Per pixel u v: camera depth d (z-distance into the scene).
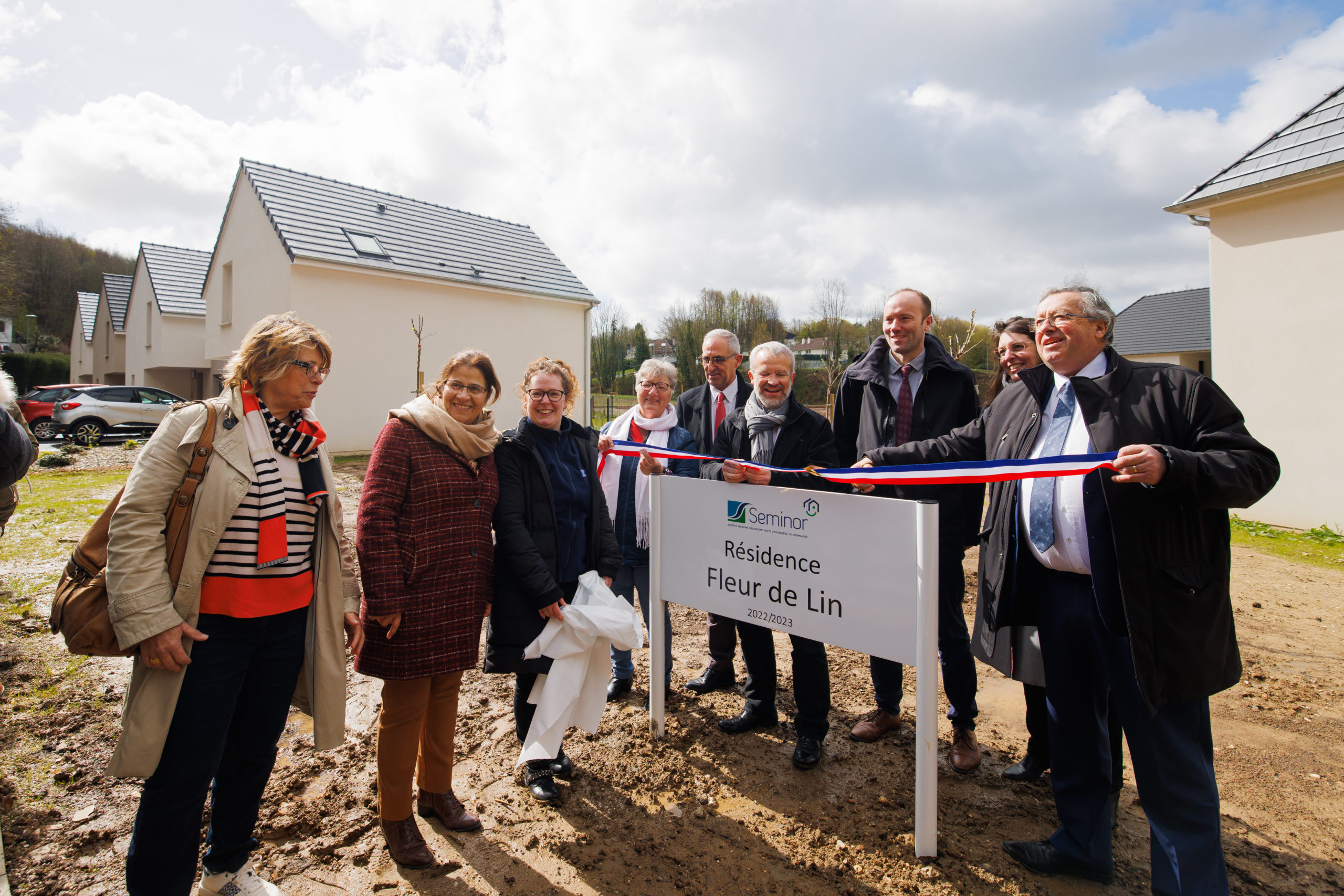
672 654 4.22
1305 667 3.96
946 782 2.77
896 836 2.40
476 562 2.34
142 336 23.86
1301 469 8.02
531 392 2.75
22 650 3.77
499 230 18.89
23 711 3.09
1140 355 25.77
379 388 14.39
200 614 1.74
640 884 2.15
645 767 2.86
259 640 1.84
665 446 3.54
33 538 6.36
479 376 2.44
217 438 1.74
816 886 2.15
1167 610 1.89
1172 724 1.96
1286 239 8.06
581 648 2.55
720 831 2.43
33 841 2.23
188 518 1.71
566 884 2.14
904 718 3.35
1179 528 1.92
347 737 3.04
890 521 2.32
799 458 2.99
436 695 2.40
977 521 3.03
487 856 2.27
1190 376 2.00
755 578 2.78
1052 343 2.16
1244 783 2.77
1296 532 7.86
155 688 1.68
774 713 3.18
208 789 1.79
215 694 1.75
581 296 17.67
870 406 3.31
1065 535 2.14
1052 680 2.23
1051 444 2.21
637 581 3.60
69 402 15.29
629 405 25.39
